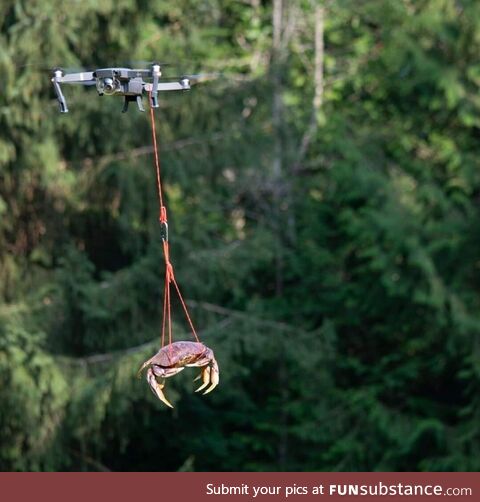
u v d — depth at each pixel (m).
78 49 16.47
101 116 16.20
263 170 18.75
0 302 16.53
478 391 19.31
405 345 20.70
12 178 16.45
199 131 17.16
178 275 17.12
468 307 19.55
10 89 15.45
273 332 18.12
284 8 22.78
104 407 15.94
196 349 7.50
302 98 22.56
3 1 15.63
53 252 17.44
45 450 16.25
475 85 20.56
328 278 20.73
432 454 19.47
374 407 19.39
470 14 19.92
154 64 7.51
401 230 18.92
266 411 20.97
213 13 22.45
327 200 21.44
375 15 20.61
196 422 19.94
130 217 17.06
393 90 21.83
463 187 20.27
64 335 16.83
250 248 17.91
